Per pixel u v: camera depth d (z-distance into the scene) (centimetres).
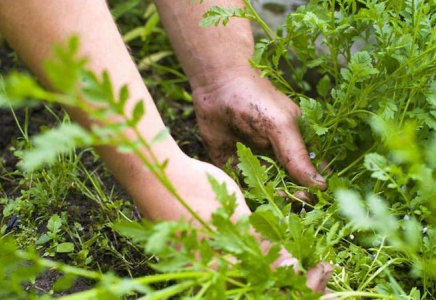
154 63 125
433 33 86
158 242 65
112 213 95
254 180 82
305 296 69
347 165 96
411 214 86
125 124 64
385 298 80
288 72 113
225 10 90
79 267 88
